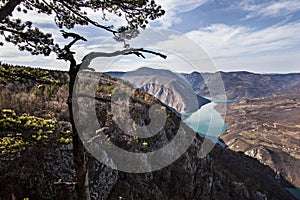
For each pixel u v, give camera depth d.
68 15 5.78
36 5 5.32
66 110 15.82
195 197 23.53
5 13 4.16
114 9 5.38
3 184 10.88
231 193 33.00
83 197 5.46
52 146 12.80
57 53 4.82
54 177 12.01
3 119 4.77
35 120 5.25
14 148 5.05
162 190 20.06
